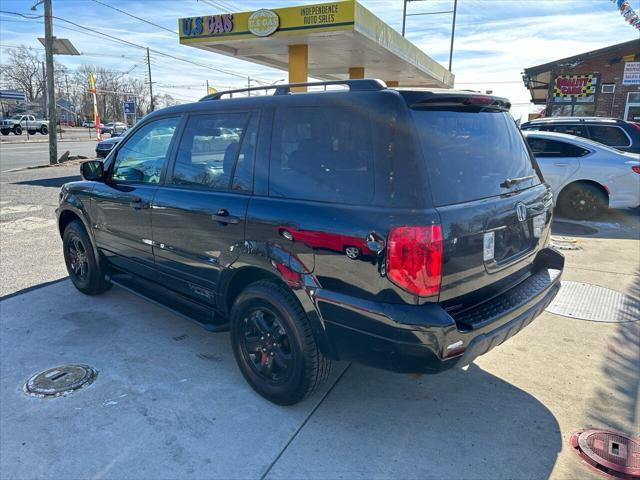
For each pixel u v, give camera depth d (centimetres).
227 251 311
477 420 292
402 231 228
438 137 255
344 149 259
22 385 324
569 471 249
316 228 258
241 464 253
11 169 1762
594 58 1723
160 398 311
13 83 9419
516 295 288
